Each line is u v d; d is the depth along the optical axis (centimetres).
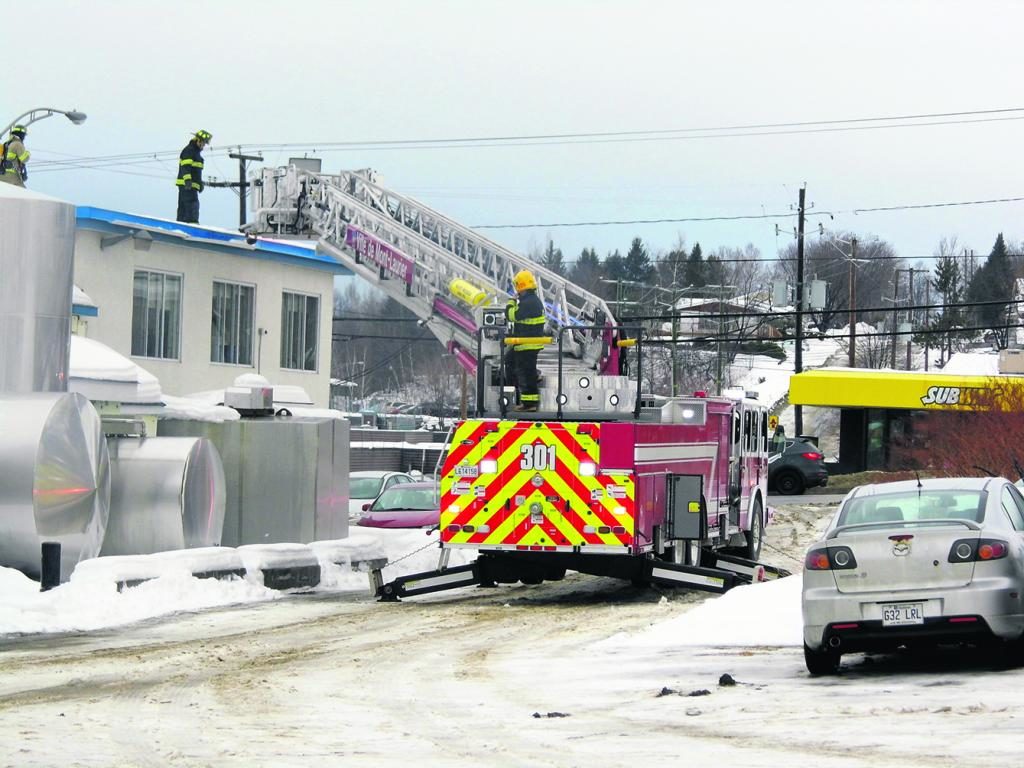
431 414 12500
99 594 1823
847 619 1196
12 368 2117
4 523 1905
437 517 3036
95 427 2025
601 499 2038
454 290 3111
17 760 907
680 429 2234
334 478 2648
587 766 859
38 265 2138
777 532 3672
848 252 14462
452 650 1530
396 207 3356
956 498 1280
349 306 17450
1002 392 4075
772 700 1107
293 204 3444
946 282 15100
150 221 3612
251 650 1523
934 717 995
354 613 1917
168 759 910
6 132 3278
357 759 902
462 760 891
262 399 2662
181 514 2150
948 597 1176
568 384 2202
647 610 1962
